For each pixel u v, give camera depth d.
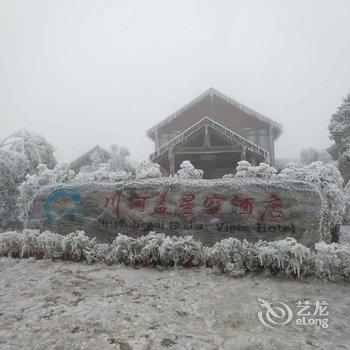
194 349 3.61
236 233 7.24
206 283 5.57
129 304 4.80
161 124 27.09
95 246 7.03
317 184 7.25
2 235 7.64
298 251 5.66
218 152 19.64
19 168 12.63
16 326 4.20
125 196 8.04
